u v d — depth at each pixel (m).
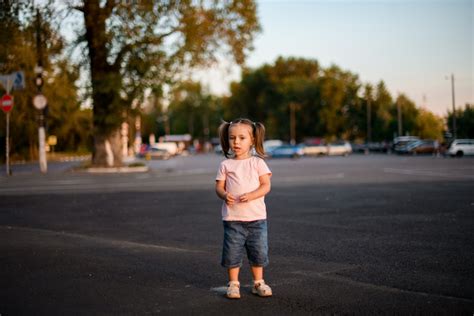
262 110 87.44
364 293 4.16
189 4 23.70
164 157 55.72
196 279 4.71
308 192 13.20
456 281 4.52
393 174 20.14
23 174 23.12
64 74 25.92
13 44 23.70
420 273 4.81
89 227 8.00
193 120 113.75
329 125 78.31
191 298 4.10
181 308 3.83
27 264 5.39
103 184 16.86
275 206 10.33
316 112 80.88
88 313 3.74
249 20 26.02
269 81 87.38
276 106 85.38
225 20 25.80
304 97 80.38
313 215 9.01
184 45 24.69
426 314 3.62
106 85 24.84
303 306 3.84
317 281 4.57
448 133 63.88
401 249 5.97
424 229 7.36
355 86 81.31
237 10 25.59
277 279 4.66
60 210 10.13
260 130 4.28
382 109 80.06
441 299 3.97
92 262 5.46
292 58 90.12
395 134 74.38
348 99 81.19
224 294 4.21
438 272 4.85
